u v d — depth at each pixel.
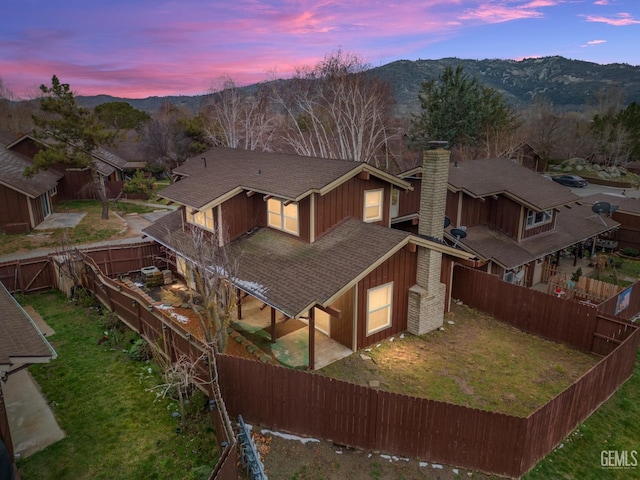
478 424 9.12
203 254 12.84
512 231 21.06
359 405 9.59
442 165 15.18
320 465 9.27
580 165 59.78
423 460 9.55
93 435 9.55
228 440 7.86
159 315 12.58
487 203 21.73
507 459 9.15
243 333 15.03
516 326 16.09
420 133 47.19
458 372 12.89
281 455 9.52
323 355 13.57
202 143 50.09
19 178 27.33
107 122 70.12
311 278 13.20
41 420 10.02
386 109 51.16
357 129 44.03
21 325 9.55
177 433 9.64
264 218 17.45
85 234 26.55
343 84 43.97
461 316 16.81
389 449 9.69
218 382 10.48
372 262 13.08
